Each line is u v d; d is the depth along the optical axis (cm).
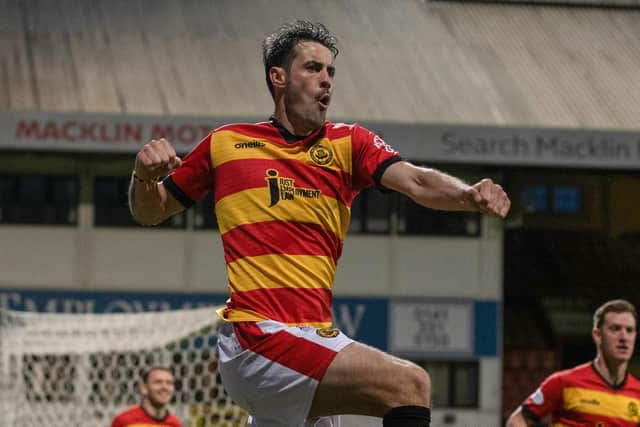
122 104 6950
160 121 6775
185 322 3803
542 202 7925
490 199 1009
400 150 6962
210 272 7000
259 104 7081
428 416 1044
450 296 7188
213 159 1164
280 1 8506
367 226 7144
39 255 6881
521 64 8012
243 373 1115
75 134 6712
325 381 1070
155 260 6969
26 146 6675
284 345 1088
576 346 7912
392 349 7138
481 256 7200
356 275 7125
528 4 8881
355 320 7106
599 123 7319
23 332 3597
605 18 8825
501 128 7038
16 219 6869
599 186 7969
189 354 3934
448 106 7356
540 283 8012
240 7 8350
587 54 8256
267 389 1103
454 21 8562
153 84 7231
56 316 3650
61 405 3750
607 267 8006
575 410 2191
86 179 6925
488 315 7194
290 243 1121
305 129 1145
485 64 7956
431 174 1078
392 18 8475
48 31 7694
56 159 6888
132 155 6950
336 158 1137
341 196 1139
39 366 3766
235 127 1166
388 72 7725
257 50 7775
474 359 7169
